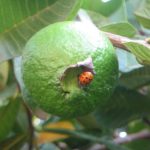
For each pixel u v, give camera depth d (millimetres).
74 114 224
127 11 401
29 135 391
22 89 284
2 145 401
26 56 222
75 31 217
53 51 214
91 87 218
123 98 405
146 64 230
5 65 371
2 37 281
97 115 418
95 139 414
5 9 273
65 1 273
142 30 392
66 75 215
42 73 215
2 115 381
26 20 279
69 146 440
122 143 448
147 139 454
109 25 269
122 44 226
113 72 223
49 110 223
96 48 215
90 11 341
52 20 277
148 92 428
